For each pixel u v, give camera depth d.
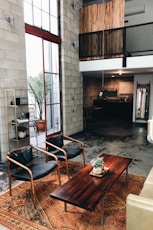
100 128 7.96
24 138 4.52
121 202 2.69
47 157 3.50
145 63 5.95
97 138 6.30
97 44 6.62
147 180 2.48
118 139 6.14
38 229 2.20
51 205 2.65
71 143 5.73
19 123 4.47
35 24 5.27
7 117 4.27
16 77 4.46
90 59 6.83
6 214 2.46
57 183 3.28
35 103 7.32
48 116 6.23
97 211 2.51
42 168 2.95
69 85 6.57
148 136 3.40
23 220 2.35
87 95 10.72
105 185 2.35
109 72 7.67
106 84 11.43
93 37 6.66
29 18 5.07
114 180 2.48
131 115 10.44
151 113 8.66
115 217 2.38
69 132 6.69
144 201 1.67
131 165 4.00
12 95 4.39
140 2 8.20
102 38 6.50
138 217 1.68
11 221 2.33
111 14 6.37
